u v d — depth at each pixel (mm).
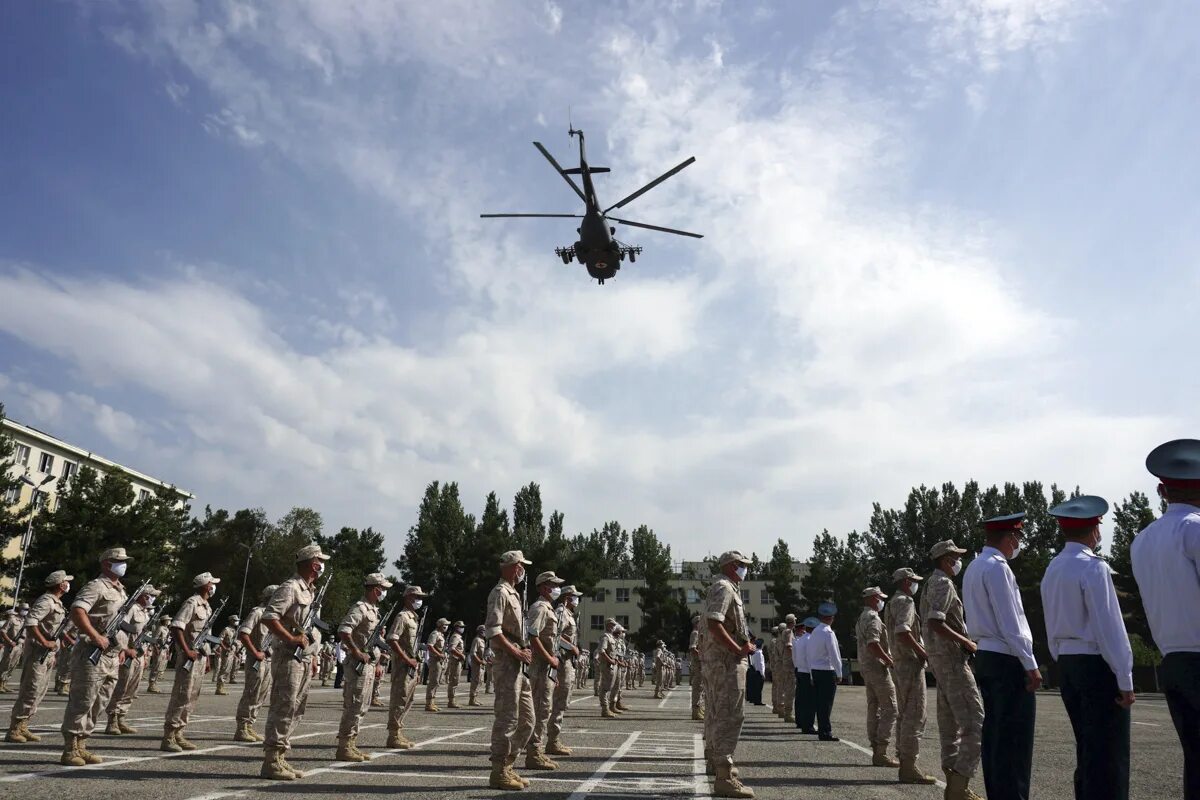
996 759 6242
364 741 11727
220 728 13062
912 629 8992
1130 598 53562
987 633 6504
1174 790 8375
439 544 71688
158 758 9180
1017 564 54562
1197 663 4531
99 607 8867
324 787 7363
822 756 10930
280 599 8242
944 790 7898
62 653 19641
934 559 8586
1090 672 5406
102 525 47188
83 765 8367
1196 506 4887
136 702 18578
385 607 65312
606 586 94375
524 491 84125
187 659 10172
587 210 19453
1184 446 4977
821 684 13453
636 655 40875
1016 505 69812
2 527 45562
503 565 8500
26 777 7438
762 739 13406
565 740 12484
